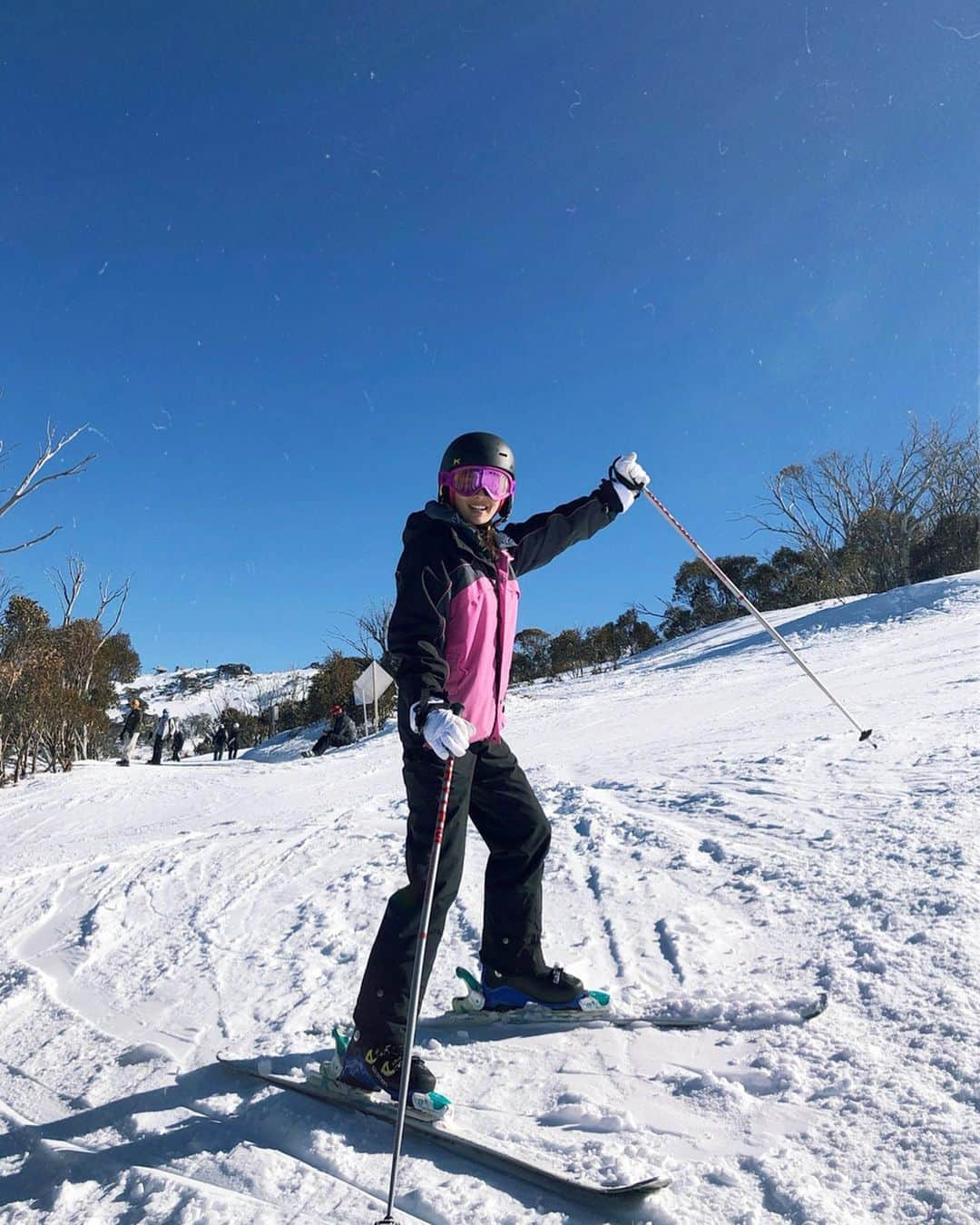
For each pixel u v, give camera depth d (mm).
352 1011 2939
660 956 2988
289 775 11602
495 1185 1957
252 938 3865
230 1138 2273
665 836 4199
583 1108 2168
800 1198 1744
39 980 3742
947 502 32188
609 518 2990
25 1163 2336
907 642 15273
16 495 17734
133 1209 2037
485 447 2504
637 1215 1791
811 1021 2396
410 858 2404
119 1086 2668
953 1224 1615
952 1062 2088
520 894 2678
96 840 7238
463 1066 2473
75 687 25562
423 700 2273
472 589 2455
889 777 4609
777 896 3273
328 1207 1939
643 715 11734
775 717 8383
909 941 2711
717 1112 2090
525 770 6883
